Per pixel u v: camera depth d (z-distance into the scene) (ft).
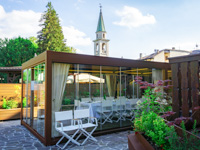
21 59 95.55
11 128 25.39
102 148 16.96
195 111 15.44
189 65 16.53
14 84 34.94
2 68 44.01
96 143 18.42
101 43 138.92
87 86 21.91
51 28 100.37
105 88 23.35
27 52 96.43
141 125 14.38
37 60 21.25
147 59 86.89
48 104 18.24
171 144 10.94
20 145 18.06
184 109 16.24
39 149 16.88
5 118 31.04
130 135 14.62
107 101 23.59
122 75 24.75
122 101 24.73
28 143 18.69
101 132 21.34
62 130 16.92
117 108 24.29
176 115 16.84
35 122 22.02
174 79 17.16
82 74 21.48
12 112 31.81
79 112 19.60
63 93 19.95
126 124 24.56
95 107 22.63
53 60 18.76
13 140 19.74
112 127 23.24
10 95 34.50
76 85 20.99
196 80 15.47
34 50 99.45
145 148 12.71
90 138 18.93
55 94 19.30
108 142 18.74
